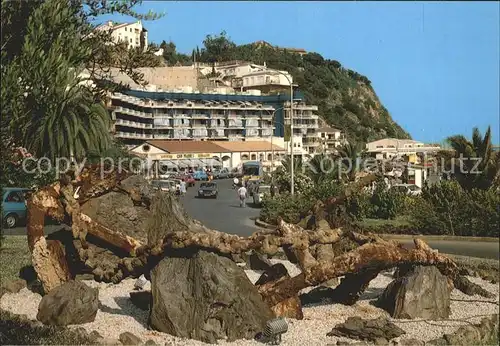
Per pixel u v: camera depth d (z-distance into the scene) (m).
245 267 13.88
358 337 8.30
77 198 10.32
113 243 9.48
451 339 8.27
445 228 23.70
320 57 119.50
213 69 106.50
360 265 9.00
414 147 52.56
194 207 37.19
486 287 12.52
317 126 96.69
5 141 6.70
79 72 7.65
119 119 65.88
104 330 8.63
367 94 121.88
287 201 27.31
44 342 7.78
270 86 102.75
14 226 24.20
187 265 8.54
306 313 9.73
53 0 7.06
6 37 7.17
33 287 11.09
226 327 8.23
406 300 9.53
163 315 8.44
